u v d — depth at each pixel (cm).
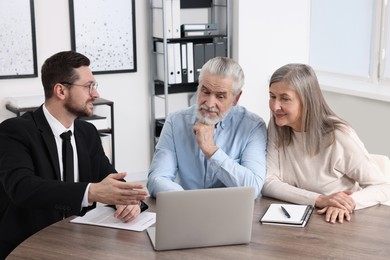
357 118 498
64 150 253
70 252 205
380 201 253
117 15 507
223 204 207
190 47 519
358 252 205
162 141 281
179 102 555
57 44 489
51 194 227
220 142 275
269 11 542
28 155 243
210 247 211
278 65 556
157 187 261
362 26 516
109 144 484
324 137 260
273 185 263
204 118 259
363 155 258
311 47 568
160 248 206
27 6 468
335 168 261
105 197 225
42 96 470
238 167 258
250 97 550
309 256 202
